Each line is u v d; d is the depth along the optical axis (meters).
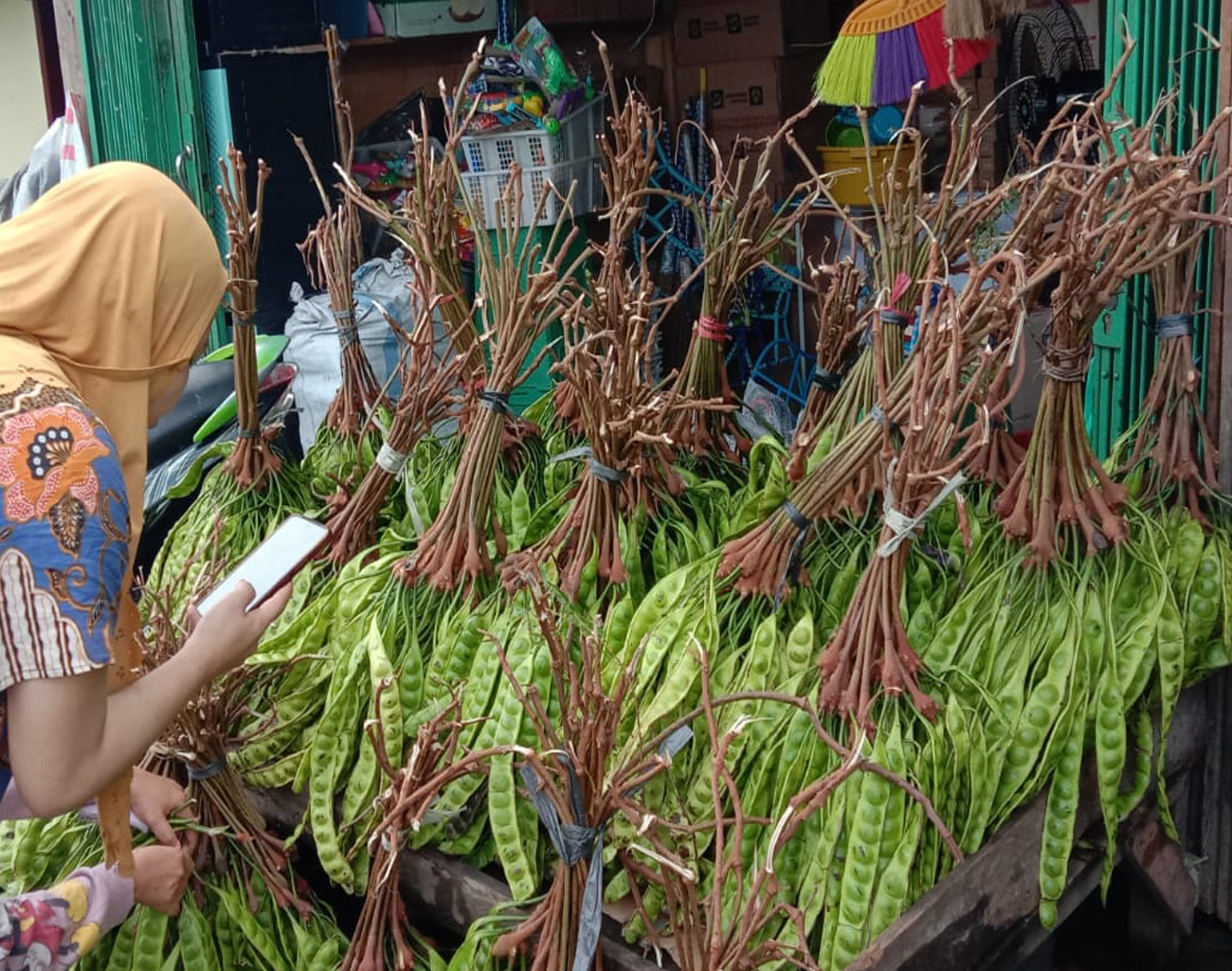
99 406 1.43
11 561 1.25
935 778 1.70
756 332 4.82
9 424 1.27
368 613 2.17
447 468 2.62
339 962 1.88
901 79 3.42
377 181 5.09
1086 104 2.07
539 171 4.42
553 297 2.17
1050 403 1.93
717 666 1.89
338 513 2.52
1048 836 1.82
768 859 1.41
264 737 2.12
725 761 1.78
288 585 1.65
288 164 4.66
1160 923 2.27
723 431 2.62
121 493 1.34
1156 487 2.18
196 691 1.50
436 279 2.40
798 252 3.72
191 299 1.49
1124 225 1.82
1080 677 1.85
